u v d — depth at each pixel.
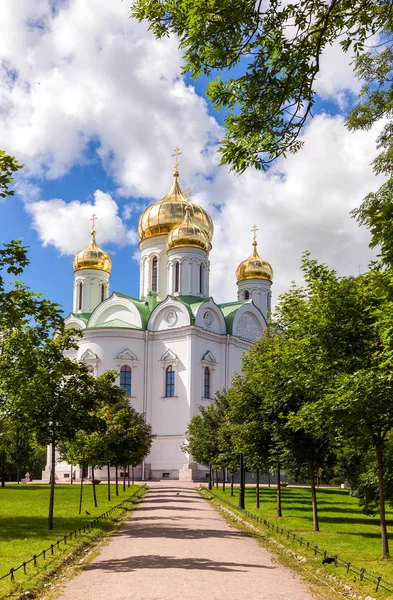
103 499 42.66
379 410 18.88
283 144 13.84
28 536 23.58
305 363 22.44
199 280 82.31
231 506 38.62
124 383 74.94
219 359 79.00
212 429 53.88
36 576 15.89
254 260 94.94
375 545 22.59
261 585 15.38
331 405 19.70
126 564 18.12
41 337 25.77
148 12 13.87
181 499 45.34
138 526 27.95
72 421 26.47
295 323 25.06
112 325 77.19
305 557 19.45
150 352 76.81
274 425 29.02
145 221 88.19
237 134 13.68
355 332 21.44
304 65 13.06
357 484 33.25
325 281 22.45
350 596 14.55
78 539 22.53
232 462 43.16
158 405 75.19
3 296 16.97
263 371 28.73
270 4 12.85
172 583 15.38
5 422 27.50
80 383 27.02
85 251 90.81
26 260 16.97
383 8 13.21
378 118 18.59
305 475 41.72
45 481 79.31
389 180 16.91
